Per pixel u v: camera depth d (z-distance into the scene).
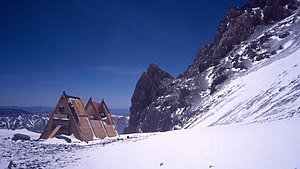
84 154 24.61
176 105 118.56
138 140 31.30
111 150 24.95
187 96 118.12
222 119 62.09
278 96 48.69
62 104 58.25
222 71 116.56
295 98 40.00
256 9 152.88
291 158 10.61
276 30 119.44
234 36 139.38
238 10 164.00
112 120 76.38
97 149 28.20
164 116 117.31
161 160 16.09
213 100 96.81
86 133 57.03
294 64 65.00
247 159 12.22
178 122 104.50
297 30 106.12
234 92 85.19
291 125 18.41
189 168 13.02
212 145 17.67
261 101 53.72
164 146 21.47
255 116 44.78
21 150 28.69
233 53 127.81
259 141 15.34
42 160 21.45
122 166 16.11
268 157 11.62
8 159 21.70
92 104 71.25
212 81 117.81
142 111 149.25
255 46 116.69
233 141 17.39
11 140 37.19
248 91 73.19
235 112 60.00
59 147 34.75
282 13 133.50
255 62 105.31
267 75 74.75
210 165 12.54
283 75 62.81
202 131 29.50
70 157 23.19
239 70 108.44
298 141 13.00
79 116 58.81
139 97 155.50
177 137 26.44
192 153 16.48
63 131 55.78
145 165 15.48
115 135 68.81
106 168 16.06
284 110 36.97
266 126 21.14
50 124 57.50
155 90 151.38
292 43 97.44
